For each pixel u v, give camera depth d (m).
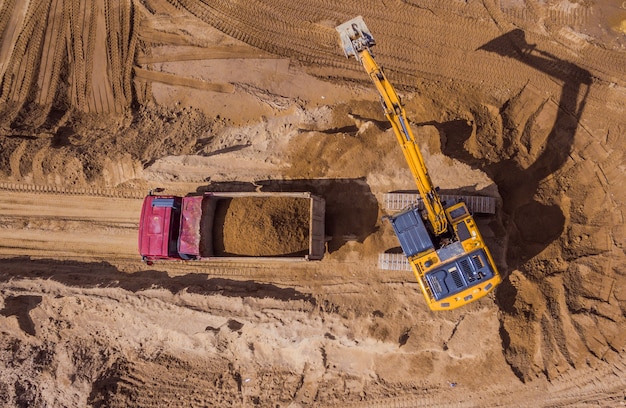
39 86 17.92
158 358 16.45
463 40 17.06
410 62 17.09
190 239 14.61
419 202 14.72
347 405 15.71
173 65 17.80
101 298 15.37
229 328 15.25
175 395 16.39
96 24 17.98
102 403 16.27
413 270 13.57
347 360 15.59
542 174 16.25
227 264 15.65
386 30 17.27
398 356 15.27
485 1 17.23
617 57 16.73
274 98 17.22
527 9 17.16
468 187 15.26
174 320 15.29
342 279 15.23
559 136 16.53
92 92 17.88
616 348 14.92
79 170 16.17
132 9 17.97
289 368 16.11
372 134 15.86
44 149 16.48
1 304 15.59
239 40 17.67
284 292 15.26
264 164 16.08
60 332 16.17
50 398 16.33
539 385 14.82
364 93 16.98
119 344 16.22
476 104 16.73
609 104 16.52
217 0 17.92
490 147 16.27
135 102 17.88
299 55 17.48
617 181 16.08
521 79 16.80
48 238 16.22
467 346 14.73
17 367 16.17
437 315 14.61
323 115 16.94
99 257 16.09
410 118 16.75
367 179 15.62
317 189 15.83
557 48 16.89
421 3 17.31
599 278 15.48
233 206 15.21
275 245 14.91
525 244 15.49
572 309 15.12
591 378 14.79
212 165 16.16
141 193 16.23
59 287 15.47
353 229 15.49
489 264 13.05
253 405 16.05
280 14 17.66
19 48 18.00
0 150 16.62
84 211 16.27
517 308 14.91
